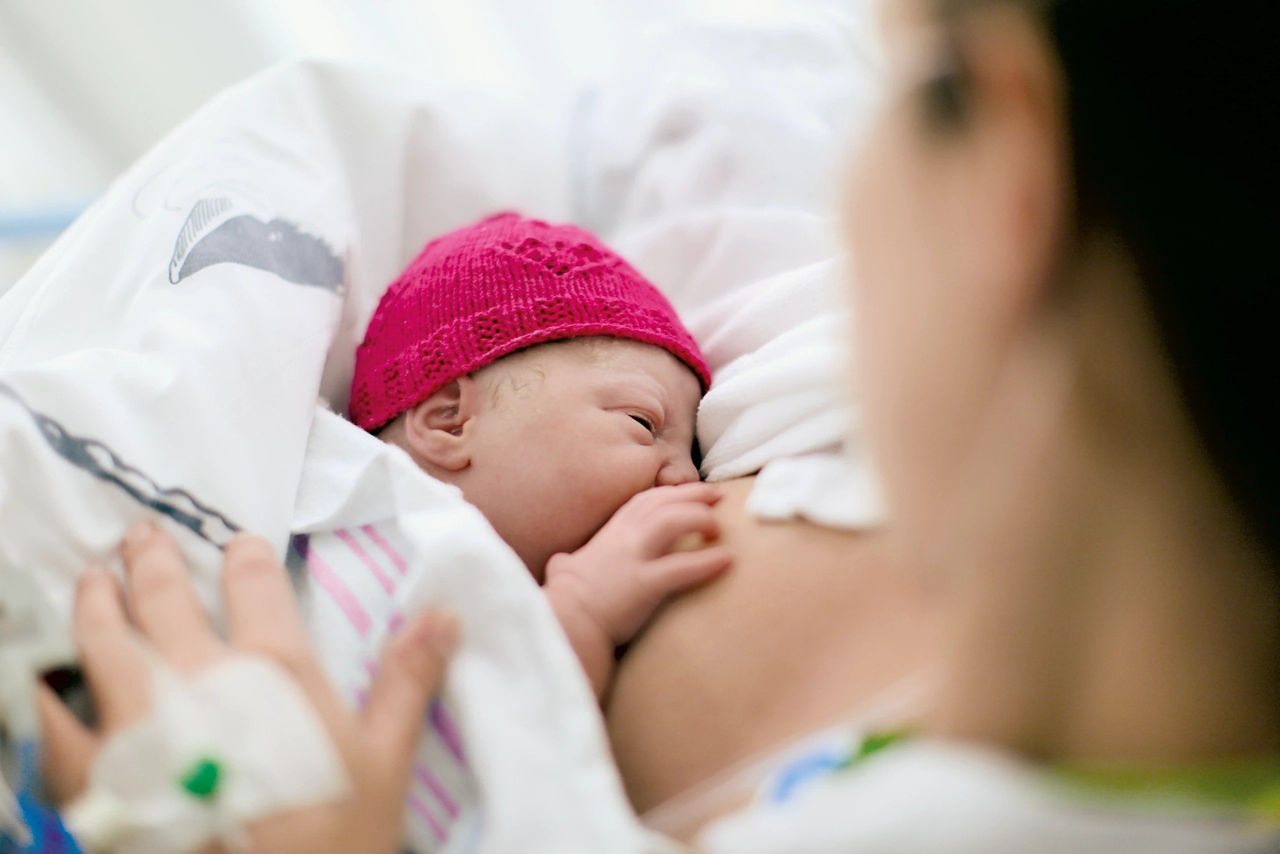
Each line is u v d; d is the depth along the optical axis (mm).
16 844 475
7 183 1526
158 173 818
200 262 741
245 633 534
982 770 357
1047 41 335
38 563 563
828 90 1183
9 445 578
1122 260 328
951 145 361
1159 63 321
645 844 509
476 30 1557
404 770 524
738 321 894
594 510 741
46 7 1449
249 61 1556
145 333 688
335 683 589
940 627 399
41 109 1530
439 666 566
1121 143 323
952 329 360
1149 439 333
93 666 517
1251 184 316
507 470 751
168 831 465
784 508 639
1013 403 349
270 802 473
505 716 556
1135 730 349
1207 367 325
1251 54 317
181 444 631
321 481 702
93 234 760
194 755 473
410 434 790
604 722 631
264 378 712
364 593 629
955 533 366
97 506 593
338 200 895
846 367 430
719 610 614
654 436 791
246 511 634
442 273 830
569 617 637
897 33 407
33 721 505
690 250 1067
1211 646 340
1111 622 340
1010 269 344
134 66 1533
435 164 1059
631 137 1197
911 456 377
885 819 369
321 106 970
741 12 1472
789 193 1104
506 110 1153
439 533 620
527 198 1137
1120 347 331
